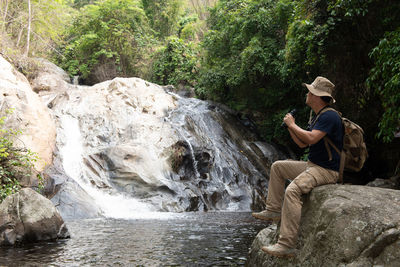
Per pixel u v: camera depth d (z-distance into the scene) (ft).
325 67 38.75
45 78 51.42
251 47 53.36
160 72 79.15
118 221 26.61
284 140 59.72
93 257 14.43
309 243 10.11
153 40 86.02
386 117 25.17
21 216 17.43
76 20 81.82
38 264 13.03
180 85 76.38
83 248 16.21
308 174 10.59
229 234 21.07
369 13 31.94
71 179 33.45
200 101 60.59
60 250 15.67
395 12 30.55
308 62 37.06
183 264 13.60
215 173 44.80
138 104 49.55
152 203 35.06
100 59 83.15
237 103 63.00
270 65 53.31
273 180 11.60
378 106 38.22
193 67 77.15
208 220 28.09
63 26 67.36
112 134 43.27
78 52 82.58
